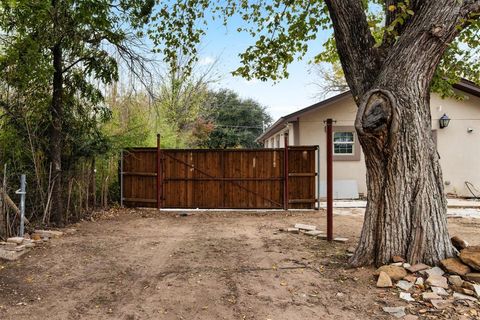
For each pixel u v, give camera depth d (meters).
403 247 3.94
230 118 29.62
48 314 3.10
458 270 3.54
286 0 6.89
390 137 3.87
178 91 16.84
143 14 6.77
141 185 9.52
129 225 7.27
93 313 3.13
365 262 4.13
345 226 7.11
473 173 11.28
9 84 5.84
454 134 11.35
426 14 3.82
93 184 8.62
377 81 4.04
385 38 4.29
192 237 6.14
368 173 4.19
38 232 6.00
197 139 19.64
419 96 3.91
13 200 6.19
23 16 5.53
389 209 3.99
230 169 9.38
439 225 3.92
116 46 6.97
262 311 3.14
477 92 11.00
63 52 6.86
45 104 6.56
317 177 9.44
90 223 7.39
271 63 7.19
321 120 11.42
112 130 9.43
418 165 3.91
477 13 3.76
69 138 7.25
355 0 4.34
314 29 7.10
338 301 3.31
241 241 5.82
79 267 4.38
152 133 11.15
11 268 4.29
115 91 9.96
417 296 3.32
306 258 4.71
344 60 4.43
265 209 9.32
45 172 6.83
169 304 3.31
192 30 7.32
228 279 3.95
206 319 3.01
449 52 6.18
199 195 9.40
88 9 5.85
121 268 4.36
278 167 9.31
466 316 2.91
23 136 6.29
